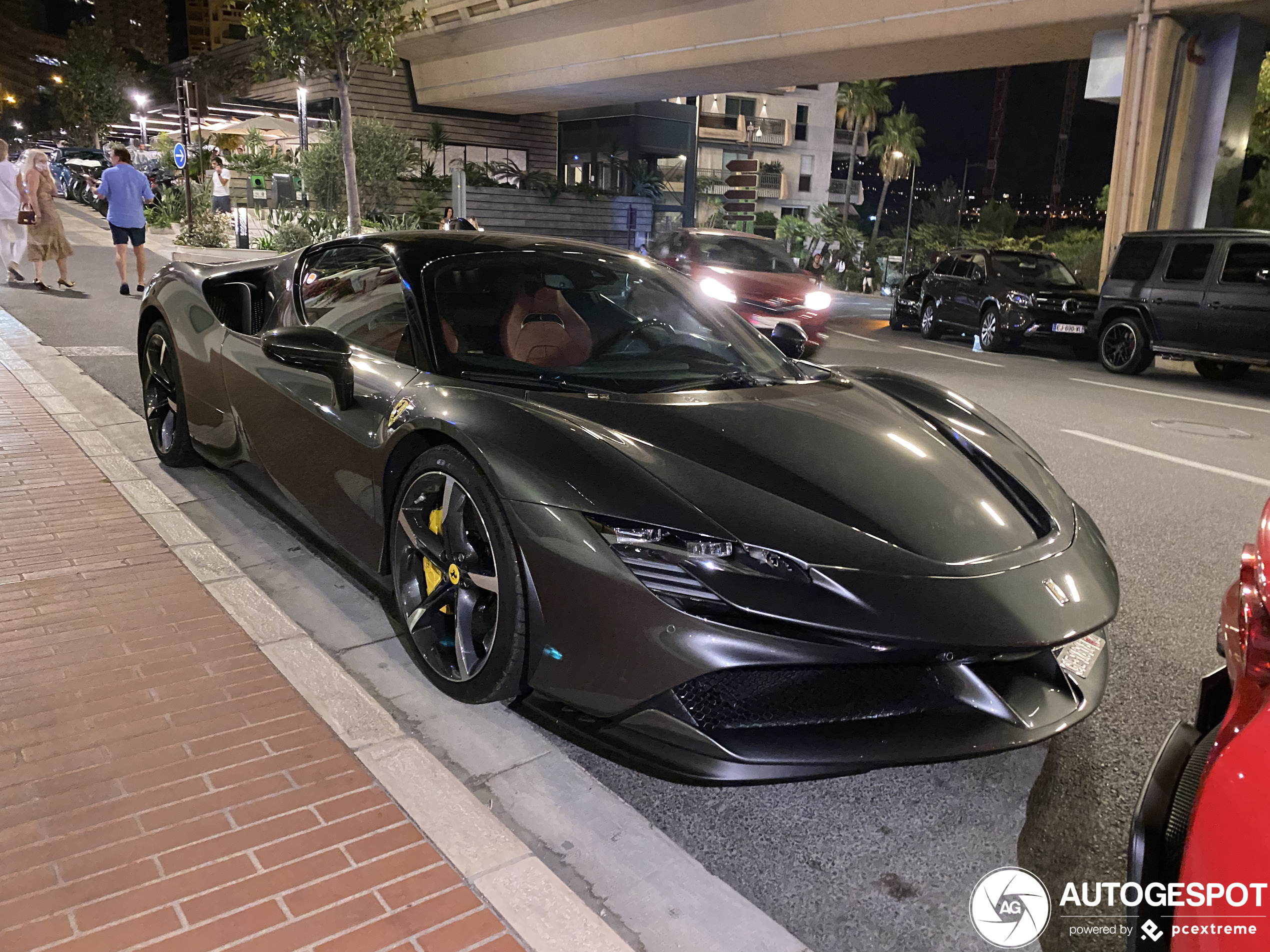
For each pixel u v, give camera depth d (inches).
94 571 126.4
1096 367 509.0
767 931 69.6
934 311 637.9
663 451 93.0
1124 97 627.2
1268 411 357.4
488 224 1173.1
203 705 94.9
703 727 81.0
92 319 342.0
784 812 86.0
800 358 148.1
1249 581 56.2
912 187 2194.9
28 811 77.5
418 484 101.6
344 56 674.2
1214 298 432.1
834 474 94.8
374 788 82.6
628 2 901.2
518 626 89.8
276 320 143.6
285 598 124.7
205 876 70.9
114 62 2112.5
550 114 1397.6
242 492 164.6
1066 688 88.5
